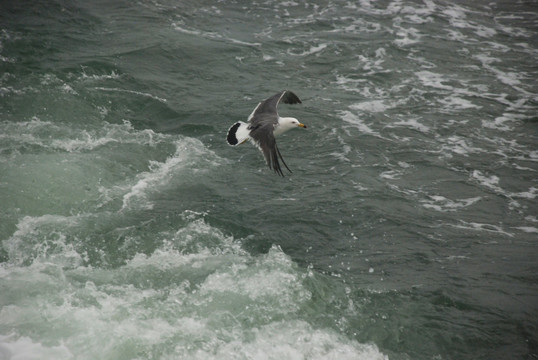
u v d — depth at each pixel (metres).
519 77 23.06
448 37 25.98
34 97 18.78
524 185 16.94
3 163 15.64
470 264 13.73
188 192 15.68
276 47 24.08
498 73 23.28
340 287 12.69
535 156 18.34
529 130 19.72
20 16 23.73
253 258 13.43
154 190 15.60
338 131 18.92
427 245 14.34
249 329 11.38
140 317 11.41
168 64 22.03
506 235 14.88
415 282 13.03
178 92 20.44
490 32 26.75
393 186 16.55
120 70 21.00
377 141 18.55
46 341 10.70
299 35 25.22
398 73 22.81
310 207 15.41
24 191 14.73
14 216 14.02
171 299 11.96
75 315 11.30
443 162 17.78
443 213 15.58
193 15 26.06
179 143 17.73
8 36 22.03
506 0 30.14
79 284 12.20
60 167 15.73
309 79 22.09
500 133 19.50
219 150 17.67
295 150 17.95
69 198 14.81
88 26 23.92
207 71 21.97
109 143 17.31
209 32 24.75
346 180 16.64
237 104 20.02
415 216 15.35
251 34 24.98
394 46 24.77
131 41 23.08
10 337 10.72
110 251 13.41
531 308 12.44
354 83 21.98
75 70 20.52
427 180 16.94
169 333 11.09
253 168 16.98
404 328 11.73
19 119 17.78
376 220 15.09
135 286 12.31
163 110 19.34
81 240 13.59
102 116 18.64
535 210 15.91
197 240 13.90
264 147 9.49
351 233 14.62
